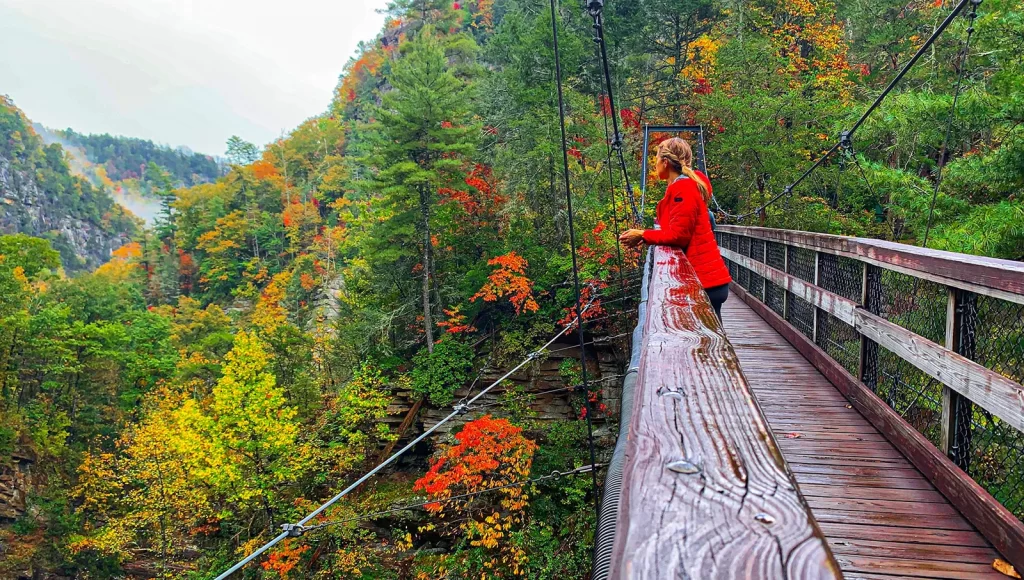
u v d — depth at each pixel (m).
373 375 19.59
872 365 3.82
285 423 15.93
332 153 79.12
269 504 15.62
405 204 21.69
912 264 2.94
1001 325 2.23
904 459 3.13
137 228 158.38
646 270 4.41
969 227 9.87
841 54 24.09
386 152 21.14
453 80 21.36
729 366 1.14
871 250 3.56
